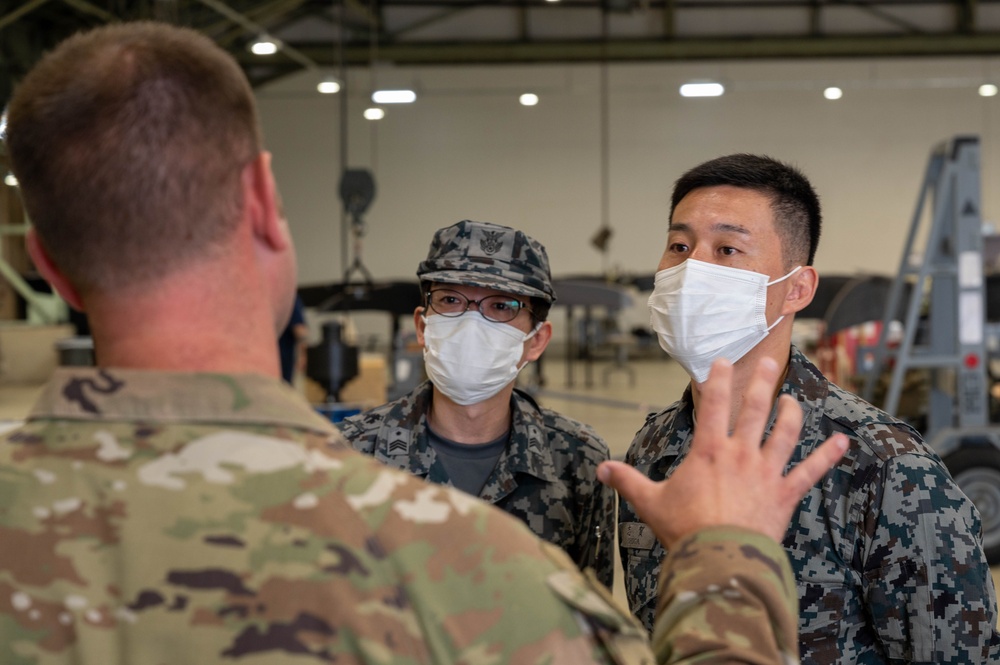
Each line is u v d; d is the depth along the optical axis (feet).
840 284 23.52
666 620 2.29
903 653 3.88
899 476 3.86
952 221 13.32
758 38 48.49
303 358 12.59
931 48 48.08
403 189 51.90
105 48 2.10
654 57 48.88
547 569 2.07
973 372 13.23
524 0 48.78
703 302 4.40
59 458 2.06
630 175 51.39
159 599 1.92
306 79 50.96
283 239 2.30
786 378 4.39
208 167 2.08
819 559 3.94
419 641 1.94
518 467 5.26
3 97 30.94
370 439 5.50
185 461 2.03
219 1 37.42
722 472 2.39
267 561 1.94
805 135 50.78
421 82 51.34
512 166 51.72
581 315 48.11
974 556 3.78
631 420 27.20
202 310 2.13
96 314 2.16
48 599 1.95
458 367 5.26
